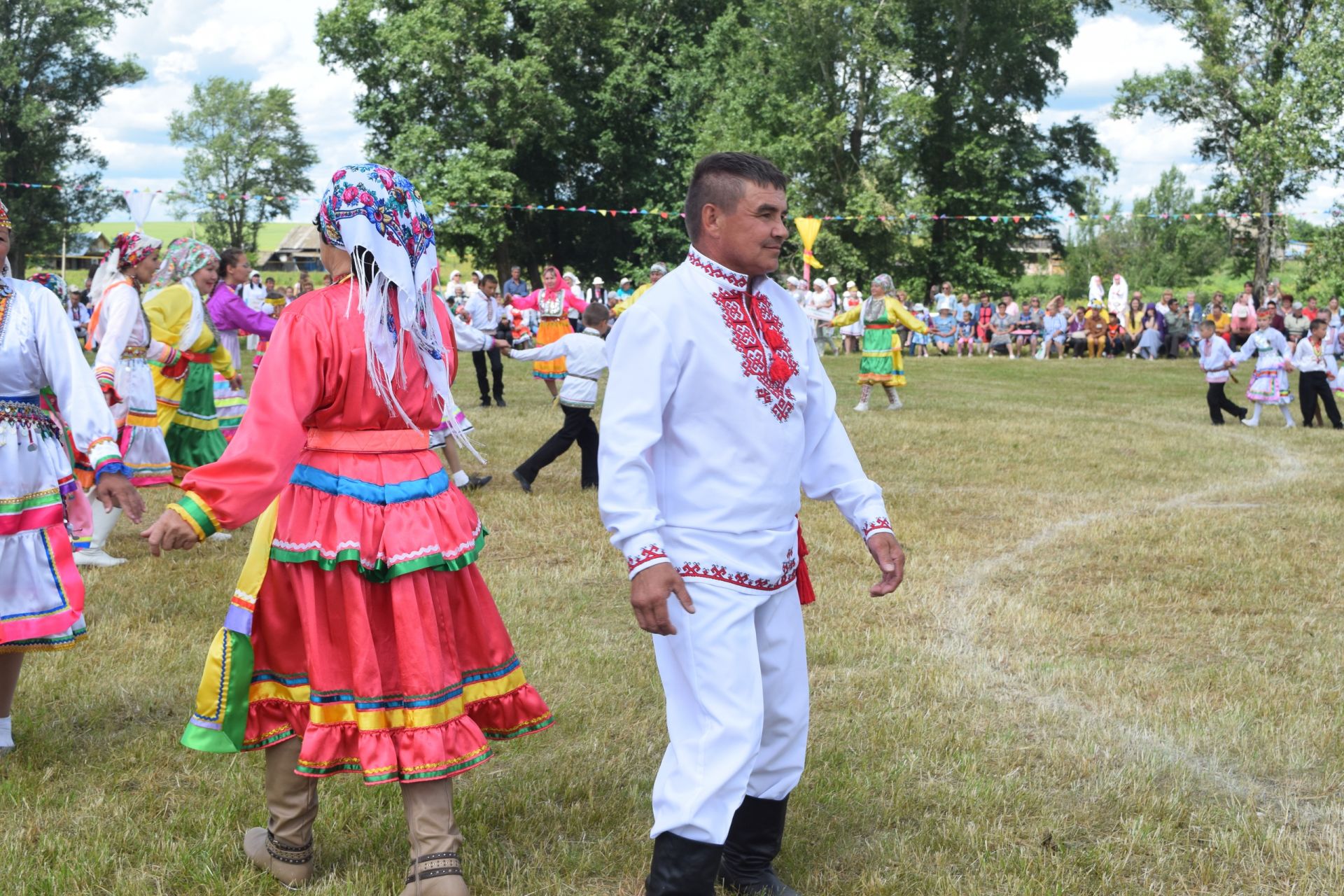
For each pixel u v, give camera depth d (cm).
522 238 4481
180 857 321
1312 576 672
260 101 6431
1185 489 968
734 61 3984
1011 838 344
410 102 4056
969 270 3828
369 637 283
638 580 262
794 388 286
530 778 381
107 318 641
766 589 279
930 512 854
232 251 786
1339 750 414
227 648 284
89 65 4469
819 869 324
